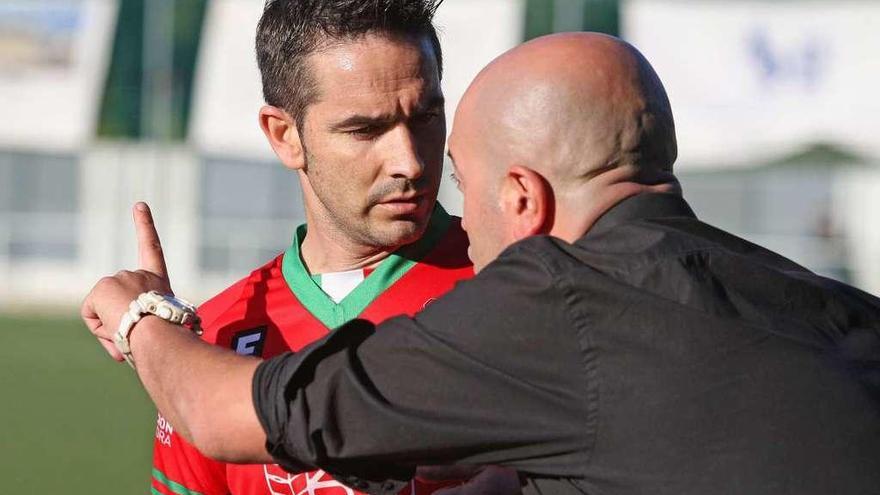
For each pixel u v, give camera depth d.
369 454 7.07
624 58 7.46
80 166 63.16
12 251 64.06
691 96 57.50
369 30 8.87
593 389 6.77
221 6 59.19
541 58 7.44
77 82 60.69
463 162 7.71
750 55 57.12
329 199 9.30
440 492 8.17
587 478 6.82
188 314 8.20
